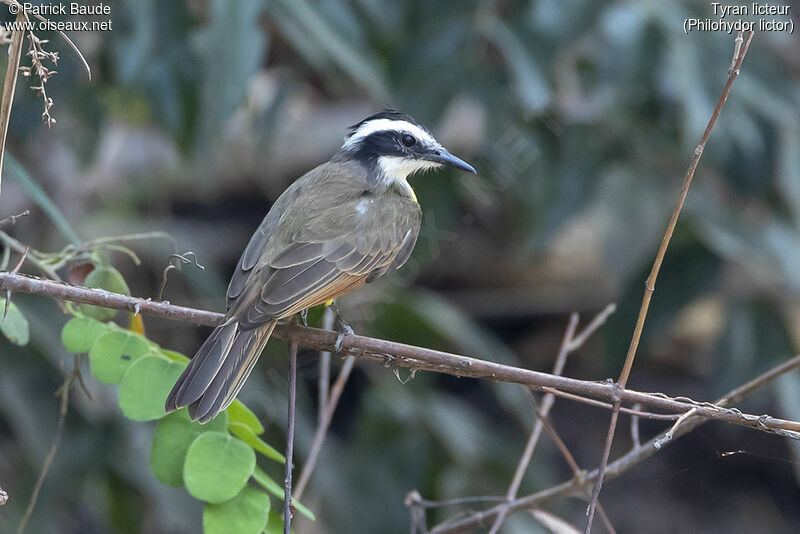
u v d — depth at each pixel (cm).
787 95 1096
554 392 620
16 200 1305
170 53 1009
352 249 775
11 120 1020
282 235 770
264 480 673
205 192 1659
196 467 631
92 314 723
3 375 1088
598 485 596
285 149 1648
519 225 1344
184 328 1484
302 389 1217
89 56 1063
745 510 1692
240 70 923
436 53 1073
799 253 1134
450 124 1477
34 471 1096
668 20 1064
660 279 1166
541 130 1147
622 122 1163
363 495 1204
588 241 1725
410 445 1228
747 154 1095
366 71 994
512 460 1249
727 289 1311
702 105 1044
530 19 1057
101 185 1498
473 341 1240
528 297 1727
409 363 649
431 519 1208
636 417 740
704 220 1138
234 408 680
